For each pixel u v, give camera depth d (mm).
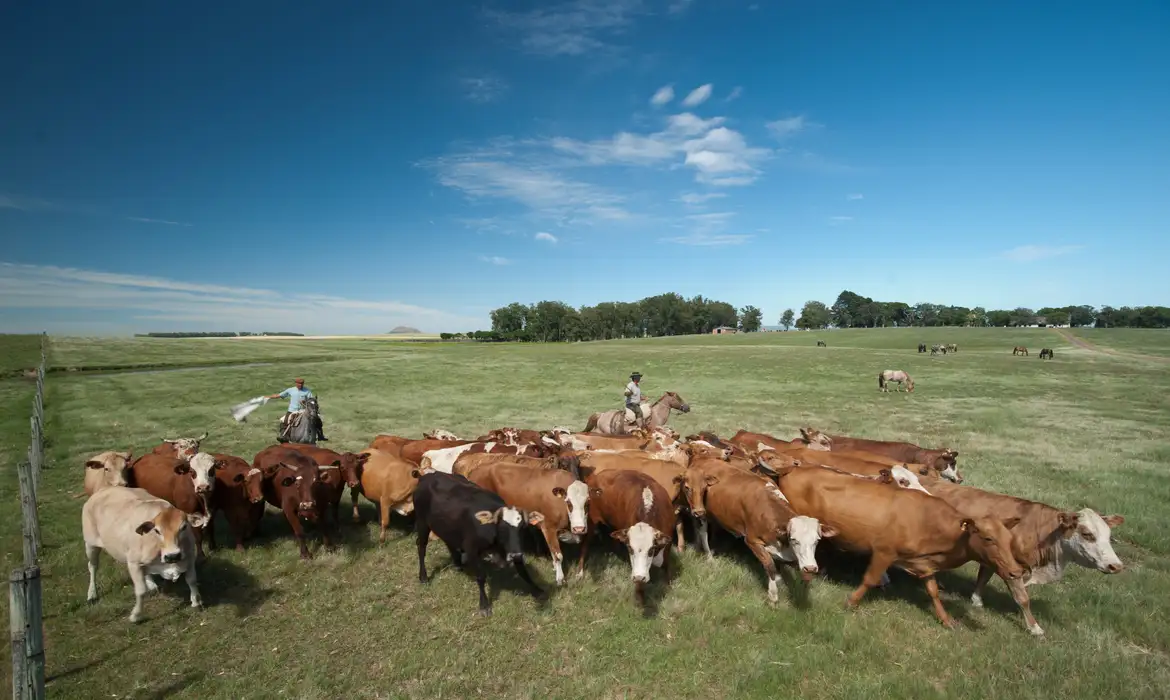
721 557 8484
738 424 21312
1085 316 192250
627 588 7434
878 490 7129
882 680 5590
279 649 6285
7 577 7734
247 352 65688
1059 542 6531
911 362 50031
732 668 5875
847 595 7266
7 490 11609
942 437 18078
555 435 11773
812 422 21578
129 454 9367
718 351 67688
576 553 8789
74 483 12250
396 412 24328
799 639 6363
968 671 5789
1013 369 43312
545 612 7004
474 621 6848
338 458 9352
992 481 12156
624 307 178250
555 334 156000
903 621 6680
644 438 12375
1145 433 18594
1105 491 11391
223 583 7715
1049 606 6906
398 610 7148
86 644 6266
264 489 8820
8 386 31422
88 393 28969
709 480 8211
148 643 6340
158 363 47281
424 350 78500
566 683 5695
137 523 6598
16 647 4715
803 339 106625
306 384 34656
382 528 9305
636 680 5719
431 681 5711
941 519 6527
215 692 5594
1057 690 5438
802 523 6602
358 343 111500
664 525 7602
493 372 43250
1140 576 7672
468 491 7520
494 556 7094
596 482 8445
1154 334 95438
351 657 6137
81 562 8164
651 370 44781
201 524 7883
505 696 5516
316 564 8336
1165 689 5438
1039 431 19062
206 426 20047
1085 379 36500
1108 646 6059
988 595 7273
